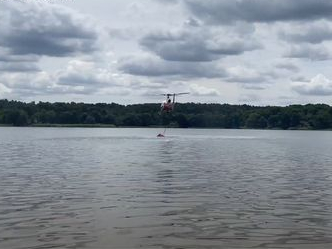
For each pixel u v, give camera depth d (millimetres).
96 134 113500
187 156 43062
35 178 25219
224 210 16562
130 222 14648
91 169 30125
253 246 12195
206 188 21812
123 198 18875
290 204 17781
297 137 110438
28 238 12727
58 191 20594
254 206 17375
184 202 18094
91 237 12906
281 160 39344
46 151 49469
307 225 14367
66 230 13609
